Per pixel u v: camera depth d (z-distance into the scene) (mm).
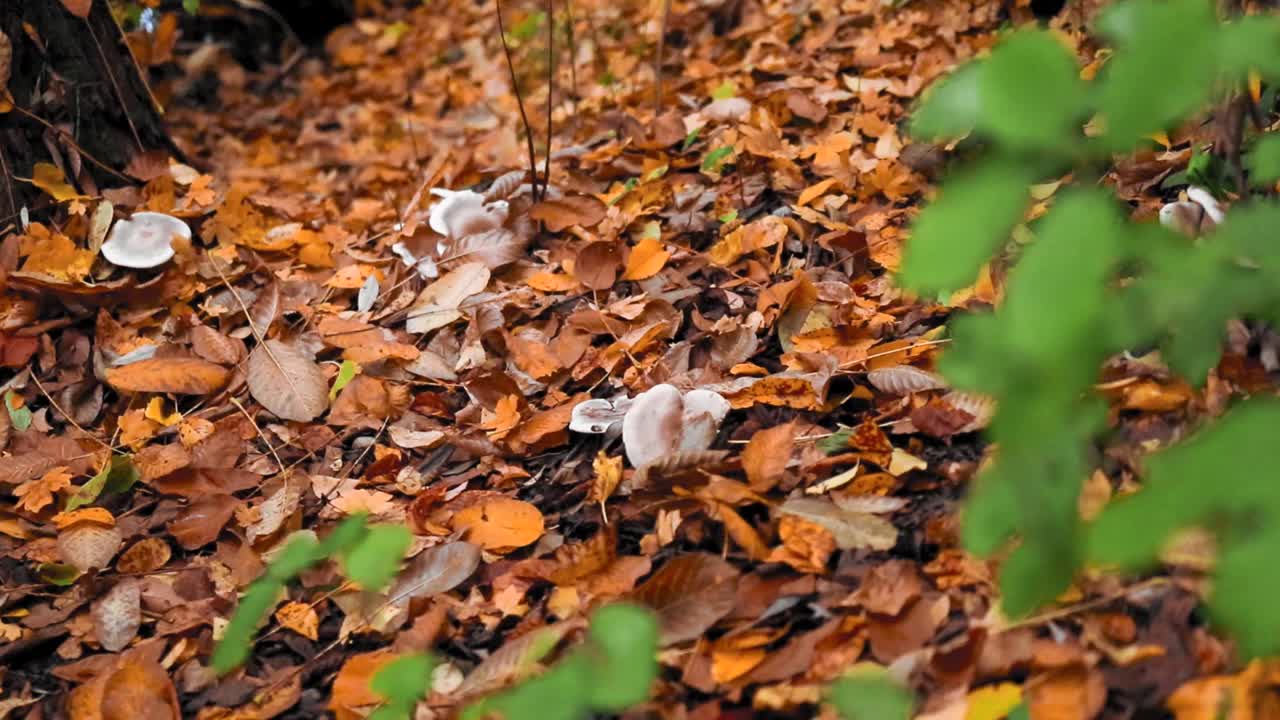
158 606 1526
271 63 3160
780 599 1396
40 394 1760
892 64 2111
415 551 1513
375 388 1690
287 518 1569
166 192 1974
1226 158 1472
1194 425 1407
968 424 1492
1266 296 888
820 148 1917
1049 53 784
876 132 1956
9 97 1858
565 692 1062
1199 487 736
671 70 2414
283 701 1424
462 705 1365
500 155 2363
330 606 1497
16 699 1468
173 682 1461
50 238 1831
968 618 1356
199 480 1630
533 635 1397
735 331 1652
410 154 2486
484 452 1610
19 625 1523
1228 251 881
